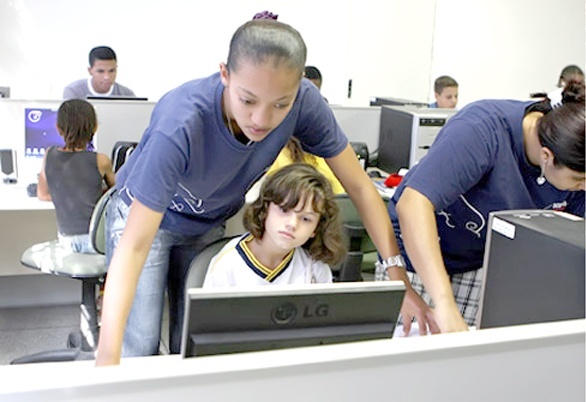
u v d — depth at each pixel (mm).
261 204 1461
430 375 718
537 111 1373
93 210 2547
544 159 1295
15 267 3125
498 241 1152
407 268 1570
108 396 608
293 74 1097
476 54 5531
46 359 2596
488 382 746
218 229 1679
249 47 1079
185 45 5184
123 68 5094
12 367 753
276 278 1479
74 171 2559
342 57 5535
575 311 1002
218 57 5262
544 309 1059
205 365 638
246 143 1337
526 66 5410
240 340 880
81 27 4922
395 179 3053
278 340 902
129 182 1265
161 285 1619
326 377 677
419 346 706
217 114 1259
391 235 1511
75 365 788
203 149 1306
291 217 1432
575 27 5273
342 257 1555
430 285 1275
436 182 1329
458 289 1639
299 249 1522
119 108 3111
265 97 1104
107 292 1123
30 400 588
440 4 5590
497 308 1165
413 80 5668
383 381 702
